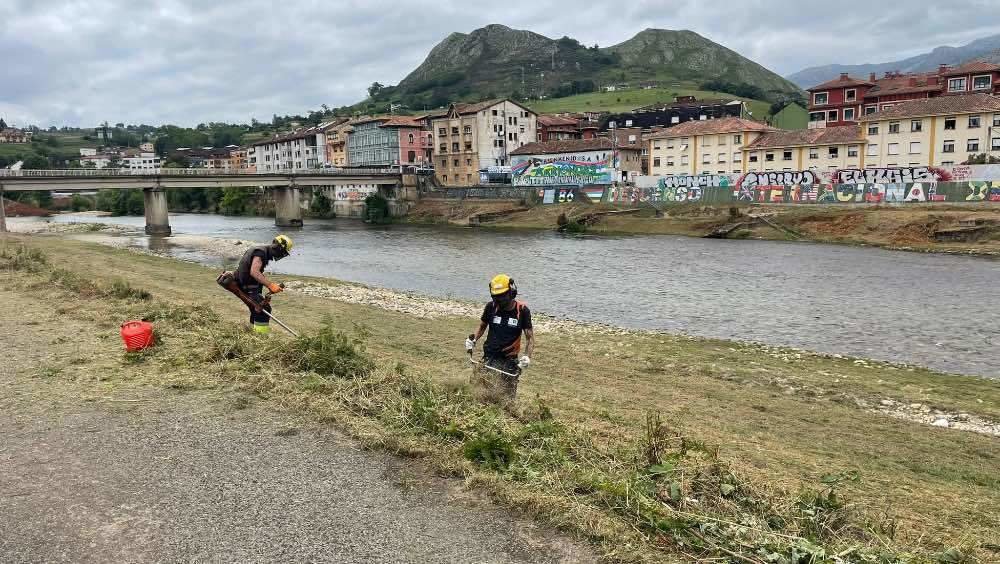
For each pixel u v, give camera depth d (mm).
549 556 4602
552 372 15203
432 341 18000
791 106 99062
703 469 6230
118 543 4609
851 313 24922
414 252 49656
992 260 38062
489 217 74750
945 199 50062
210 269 36500
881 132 60406
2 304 14148
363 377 8570
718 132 70812
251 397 7930
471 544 4727
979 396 14523
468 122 95375
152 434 6664
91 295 15281
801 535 5125
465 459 6055
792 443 10375
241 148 158625
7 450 6180
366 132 106562
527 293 30406
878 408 13547
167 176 69688
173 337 10820
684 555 4668
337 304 24891
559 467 5977
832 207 53938
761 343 20312
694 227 57969
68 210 128125
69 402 7586
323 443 6531
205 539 4688
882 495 7594
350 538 4754
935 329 22109
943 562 5062
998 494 8477
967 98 57781
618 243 52500
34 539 4633
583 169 78625
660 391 13805
